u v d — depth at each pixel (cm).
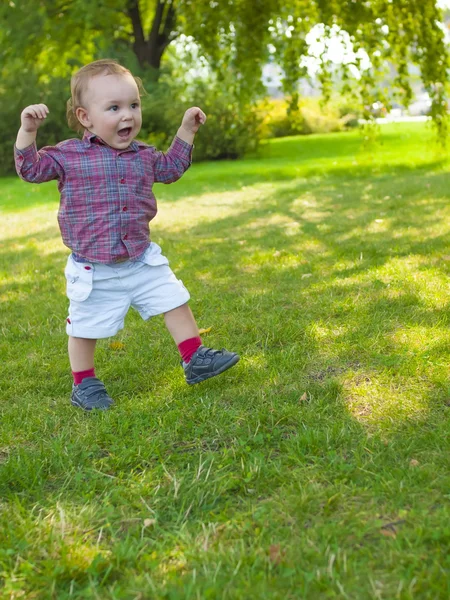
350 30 1312
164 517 217
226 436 271
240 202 1046
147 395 321
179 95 2027
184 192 1256
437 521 199
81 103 289
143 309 307
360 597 173
